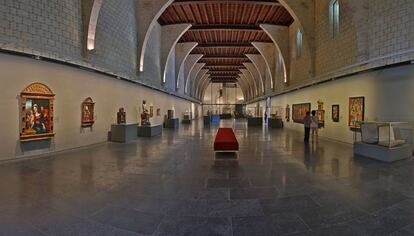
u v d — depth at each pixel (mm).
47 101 7914
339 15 11039
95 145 9969
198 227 3014
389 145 6930
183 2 15047
